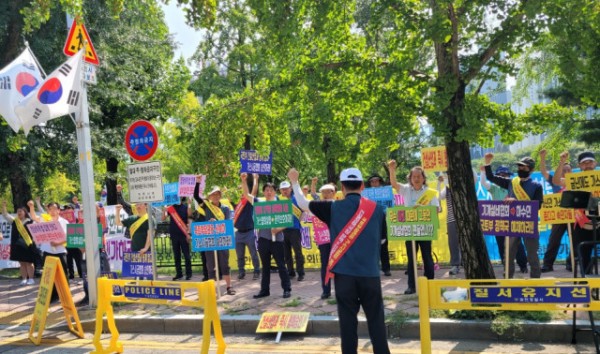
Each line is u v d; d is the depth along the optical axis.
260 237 8.47
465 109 6.37
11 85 8.79
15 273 14.07
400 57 7.00
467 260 6.89
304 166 28.14
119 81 18.50
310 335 6.66
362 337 6.43
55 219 10.40
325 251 8.05
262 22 6.89
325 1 6.65
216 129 8.55
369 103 7.43
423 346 4.79
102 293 6.30
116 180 20.66
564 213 7.89
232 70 24.64
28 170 15.71
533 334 5.85
